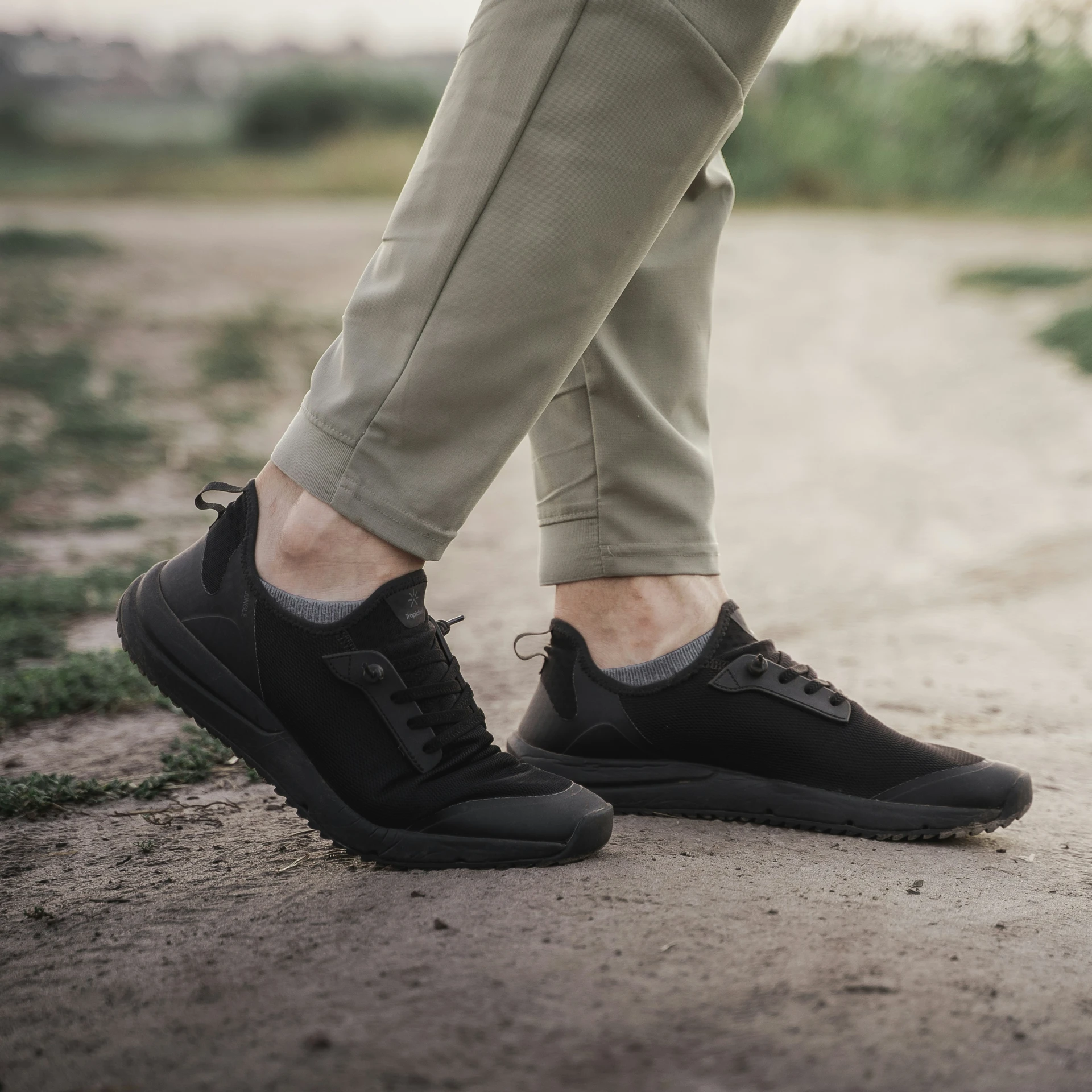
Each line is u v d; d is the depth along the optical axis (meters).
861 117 17.12
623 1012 0.91
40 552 3.42
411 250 1.13
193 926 1.11
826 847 1.37
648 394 1.44
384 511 1.17
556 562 1.48
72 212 16.05
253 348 7.12
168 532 3.70
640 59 1.09
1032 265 9.91
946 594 3.05
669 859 1.28
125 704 2.09
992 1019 0.92
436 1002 0.93
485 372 1.13
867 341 7.65
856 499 4.26
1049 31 16.20
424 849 1.23
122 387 6.10
